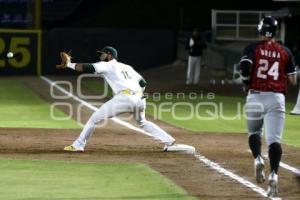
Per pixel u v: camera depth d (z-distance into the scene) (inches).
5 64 3501.5
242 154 1256.8
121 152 1253.7
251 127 917.8
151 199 863.1
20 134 1501.0
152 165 1113.4
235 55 3430.1
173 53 3722.9
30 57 3531.0
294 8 3297.2
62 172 1039.0
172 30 3722.9
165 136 1263.5
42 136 1473.9
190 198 869.2
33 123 1765.5
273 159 877.8
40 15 3651.6
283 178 1016.9
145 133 1567.4
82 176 1011.3
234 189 929.5
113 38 3644.2
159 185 951.0
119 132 1583.4
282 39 3385.8
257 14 3769.7
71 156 1190.9
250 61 895.1
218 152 1279.5
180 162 1146.7
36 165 1091.9
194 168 1090.1
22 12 4138.8
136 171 1055.0
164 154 1235.9
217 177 1015.6
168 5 4047.7
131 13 4060.0
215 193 901.8
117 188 929.5
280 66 897.5
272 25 903.7
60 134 1518.2
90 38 3599.9
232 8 3988.7
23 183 954.1
